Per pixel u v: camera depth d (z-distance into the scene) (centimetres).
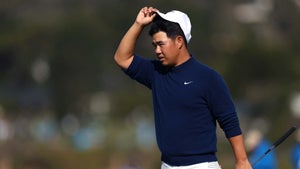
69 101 16562
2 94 18550
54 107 16600
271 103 11862
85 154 8012
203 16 18988
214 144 2067
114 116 16325
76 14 19388
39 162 7538
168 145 2061
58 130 15775
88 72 17300
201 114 2047
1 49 18488
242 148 2070
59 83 16812
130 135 13238
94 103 17575
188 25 2075
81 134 12938
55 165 7719
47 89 17762
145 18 2156
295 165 4219
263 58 12219
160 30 2059
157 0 18688
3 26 19512
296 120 6712
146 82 2147
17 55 18675
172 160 2062
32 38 18438
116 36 18438
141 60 2156
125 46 2166
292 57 12938
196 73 2053
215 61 16950
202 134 2050
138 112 16125
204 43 18538
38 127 15438
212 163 2058
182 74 2059
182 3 18925
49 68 17150
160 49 2061
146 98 16112
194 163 2045
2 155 7431
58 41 17812
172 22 2056
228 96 2055
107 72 18075
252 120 11988
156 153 7744
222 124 2064
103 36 18138
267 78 12181
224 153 8006
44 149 8025
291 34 19262
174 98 2055
